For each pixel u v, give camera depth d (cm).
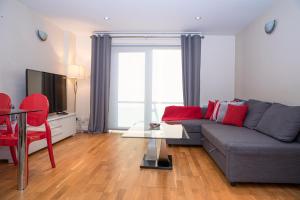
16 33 325
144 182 224
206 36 495
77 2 330
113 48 508
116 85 512
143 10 358
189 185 218
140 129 310
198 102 479
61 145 373
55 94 401
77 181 223
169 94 505
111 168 262
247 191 207
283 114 236
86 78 509
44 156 306
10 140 218
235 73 489
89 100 510
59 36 450
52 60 425
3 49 301
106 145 375
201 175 246
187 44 479
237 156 213
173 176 241
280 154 209
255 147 211
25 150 206
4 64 304
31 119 255
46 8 353
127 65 508
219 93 496
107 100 489
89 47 507
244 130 291
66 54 468
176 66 500
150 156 294
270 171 211
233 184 218
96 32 486
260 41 368
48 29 410
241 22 409
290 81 281
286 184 224
